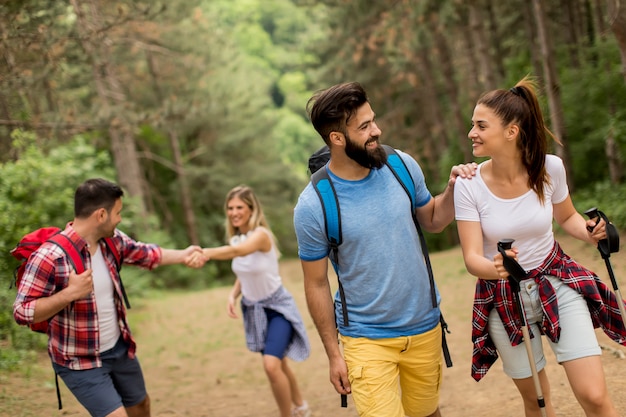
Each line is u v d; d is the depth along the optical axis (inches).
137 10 332.5
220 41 893.2
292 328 193.8
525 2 556.7
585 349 112.8
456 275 422.9
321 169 122.8
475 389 209.0
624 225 375.2
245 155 1094.4
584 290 116.1
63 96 459.5
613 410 111.3
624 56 299.7
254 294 192.4
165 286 839.7
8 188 355.3
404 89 872.3
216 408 235.5
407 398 132.1
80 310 140.7
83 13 340.5
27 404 219.1
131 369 152.6
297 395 204.7
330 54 885.8
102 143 761.0
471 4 569.3
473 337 125.0
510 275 108.6
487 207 117.2
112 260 148.9
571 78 495.5
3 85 289.7
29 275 133.9
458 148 777.6
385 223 119.2
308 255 122.4
